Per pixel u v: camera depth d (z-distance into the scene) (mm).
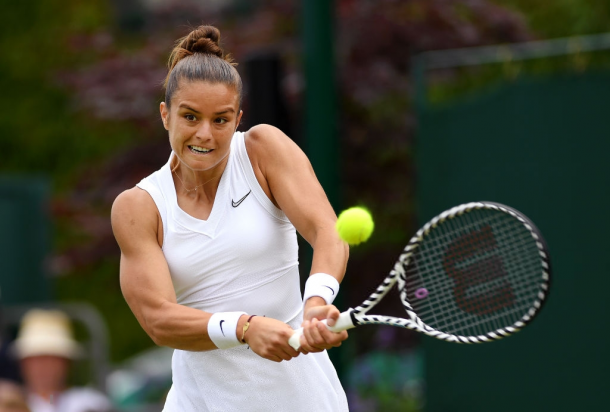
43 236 30844
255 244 11133
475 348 22891
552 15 31266
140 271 10945
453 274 12016
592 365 20297
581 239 20500
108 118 29406
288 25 28453
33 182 30812
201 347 10695
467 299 12633
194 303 11367
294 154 11234
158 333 10797
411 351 28047
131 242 11023
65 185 39156
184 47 10852
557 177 20891
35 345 20688
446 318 11820
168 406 12219
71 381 22969
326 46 20484
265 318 10461
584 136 20438
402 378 27219
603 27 29875
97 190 30625
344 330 10656
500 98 22047
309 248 20922
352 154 27953
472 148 22859
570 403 20656
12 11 41156
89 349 23266
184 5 30203
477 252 12172
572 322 20641
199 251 11094
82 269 31547
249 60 20609
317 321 10258
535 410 21359
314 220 10953
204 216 11117
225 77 10531
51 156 40562
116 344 38906
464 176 23141
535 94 21266
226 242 11070
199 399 11805
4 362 19797
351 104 27281
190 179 11094
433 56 26078
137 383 34875
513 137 21766
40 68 40719
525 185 21531
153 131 29844
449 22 26688
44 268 30766
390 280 11109
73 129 39750
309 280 10742
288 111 20703
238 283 11242
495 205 10945
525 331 21562
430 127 24266
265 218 11227
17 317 23359
